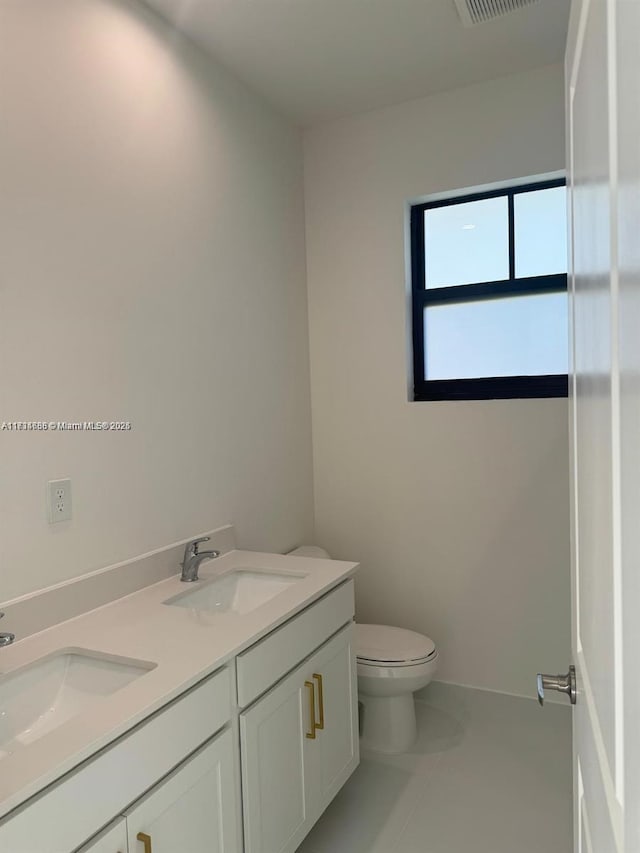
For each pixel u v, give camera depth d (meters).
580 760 0.93
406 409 2.86
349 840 1.92
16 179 1.54
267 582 2.10
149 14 2.00
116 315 1.85
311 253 3.02
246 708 1.52
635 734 0.48
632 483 0.48
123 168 1.88
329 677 1.93
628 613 0.51
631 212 0.48
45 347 1.62
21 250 1.55
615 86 0.55
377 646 2.40
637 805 0.47
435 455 2.81
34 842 0.96
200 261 2.23
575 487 1.00
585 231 0.80
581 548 0.92
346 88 2.61
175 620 1.63
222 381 2.36
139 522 1.93
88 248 1.75
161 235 2.04
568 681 1.02
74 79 1.71
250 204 2.56
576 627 1.00
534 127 2.54
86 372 1.74
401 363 2.86
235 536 2.42
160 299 2.03
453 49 2.34
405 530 2.89
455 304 2.86
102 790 1.09
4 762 0.99
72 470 1.70
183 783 1.28
